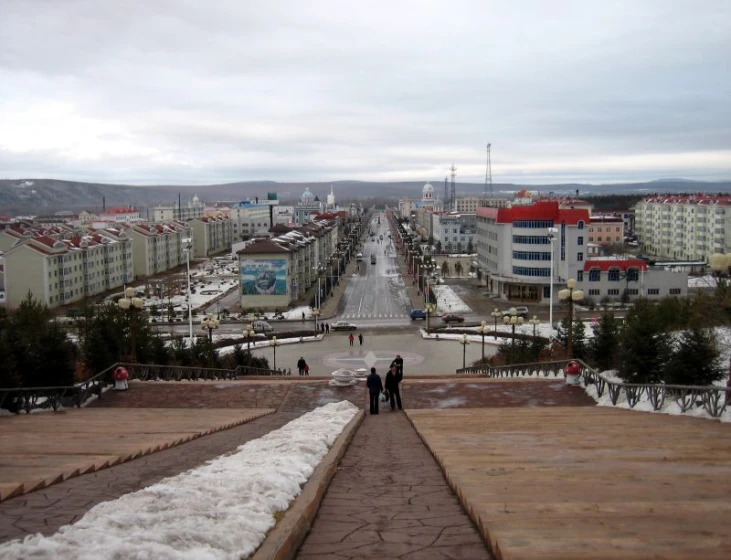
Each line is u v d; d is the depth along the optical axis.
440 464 11.60
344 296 111.19
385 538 6.92
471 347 70.38
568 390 29.81
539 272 97.25
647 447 13.08
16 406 23.17
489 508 7.62
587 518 7.15
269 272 98.81
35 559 5.29
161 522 6.63
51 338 28.16
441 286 120.56
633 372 28.67
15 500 8.33
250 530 6.52
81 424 19.03
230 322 88.31
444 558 6.24
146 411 25.08
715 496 8.29
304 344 73.31
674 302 50.94
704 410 19.47
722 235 144.00
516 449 12.99
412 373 58.06
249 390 30.66
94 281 117.50
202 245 192.12
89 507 7.84
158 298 111.31
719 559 5.79
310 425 17.38
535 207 96.62
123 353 37.16
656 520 7.08
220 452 13.25
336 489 9.70
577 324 45.50
